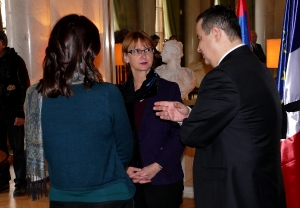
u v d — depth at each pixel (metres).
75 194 1.69
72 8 5.37
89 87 1.69
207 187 1.87
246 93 1.76
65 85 1.66
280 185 1.91
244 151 1.78
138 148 2.37
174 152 2.33
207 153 1.89
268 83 1.84
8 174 4.81
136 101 2.41
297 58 2.57
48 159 1.74
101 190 1.70
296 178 2.59
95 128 1.68
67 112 1.68
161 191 2.34
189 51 12.52
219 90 1.77
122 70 6.71
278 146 1.89
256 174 1.79
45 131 1.71
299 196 2.58
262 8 10.94
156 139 2.36
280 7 10.80
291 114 2.59
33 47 5.36
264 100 1.79
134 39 2.43
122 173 1.77
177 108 2.08
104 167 1.71
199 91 1.83
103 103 1.69
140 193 2.37
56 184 1.72
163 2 11.88
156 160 2.32
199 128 1.80
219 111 1.76
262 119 1.78
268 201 1.81
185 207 3.97
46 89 1.67
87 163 1.68
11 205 4.27
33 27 5.34
